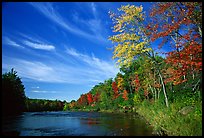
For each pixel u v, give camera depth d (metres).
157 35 17.16
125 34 25.33
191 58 14.51
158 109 27.84
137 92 63.97
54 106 152.00
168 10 17.59
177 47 16.08
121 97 78.50
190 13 15.73
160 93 43.28
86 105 129.12
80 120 37.56
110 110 80.75
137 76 55.38
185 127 15.54
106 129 23.45
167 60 15.34
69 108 151.50
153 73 40.66
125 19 24.97
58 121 36.03
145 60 27.61
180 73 15.59
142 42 24.55
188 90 26.23
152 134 18.98
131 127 24.11
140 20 25.02
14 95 63.94
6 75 64.69
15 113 65.31
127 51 25.11
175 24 16.23
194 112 17.66
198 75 20.12
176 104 23.69
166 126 19.19
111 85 92.44
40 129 25.16
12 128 26.25
